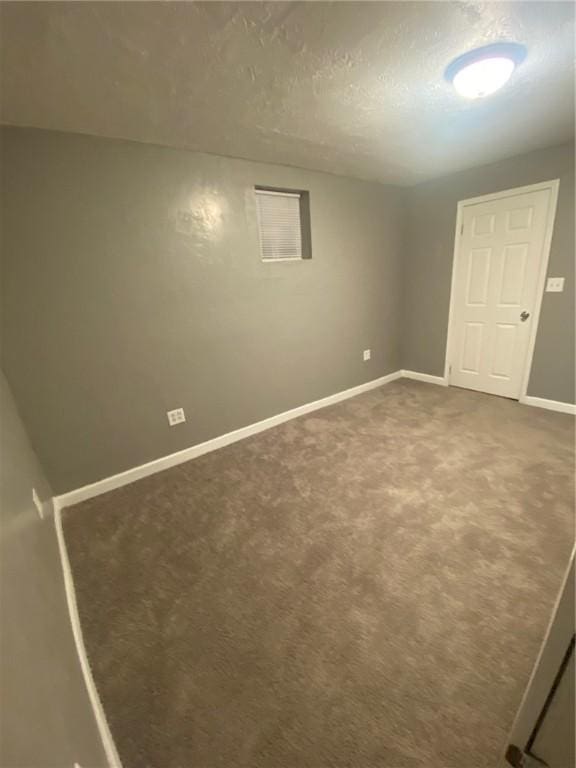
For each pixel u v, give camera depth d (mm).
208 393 2699
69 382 2088
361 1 1084
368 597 1421
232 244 2570
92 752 824
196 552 1723
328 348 3461
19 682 520
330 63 1406
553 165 2674
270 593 1470
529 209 2895
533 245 2945
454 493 2037
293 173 2773
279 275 2902
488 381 3543
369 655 1204
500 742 958
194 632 1327
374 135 2193
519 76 1595
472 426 2875
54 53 1228
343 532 1791
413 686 1105
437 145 2459
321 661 1197
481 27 1243
